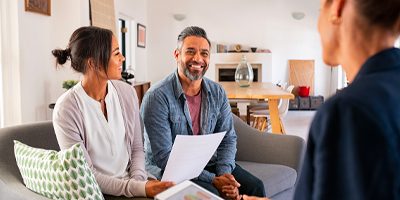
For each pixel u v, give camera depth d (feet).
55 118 4.55
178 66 5.89
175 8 26.40
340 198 1.58
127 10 21.18
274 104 11.25
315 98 26.13
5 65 9.55
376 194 1.48
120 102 5.05
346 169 1.56
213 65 26.40
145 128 5.74
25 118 9.97
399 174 1.47
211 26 26.55
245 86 14.24
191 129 5.90
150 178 5.46
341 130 1.60
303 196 1.78
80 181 3.92
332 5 1.95
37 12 10.50
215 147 5.32
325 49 2.05
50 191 4.09
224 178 5.63
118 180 4.50
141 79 24.80
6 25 9.51
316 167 1.69
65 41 11.93
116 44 4.79
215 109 6.11
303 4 26.27
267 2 26.32
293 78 26.81
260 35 26.58
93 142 4.70
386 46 1.83
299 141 7.48
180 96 5.79
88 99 4.69
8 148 5.07
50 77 11.48
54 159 4.05
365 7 1.77
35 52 10.53
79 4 11.90
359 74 1.81
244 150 7.97
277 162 7.59
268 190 6.61
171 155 4.75
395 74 1.74
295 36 26.58
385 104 1.57
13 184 4.58
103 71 4.66
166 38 26.55
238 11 26.43
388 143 1.49
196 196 3.67
